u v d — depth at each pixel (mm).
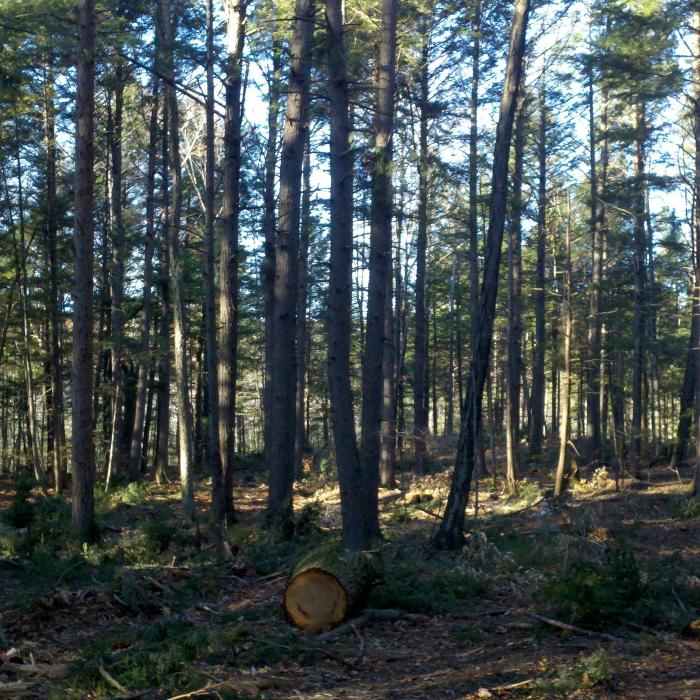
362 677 8281
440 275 42938
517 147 25375
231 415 19031
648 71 18938
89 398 15445
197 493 28062
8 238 29703
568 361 24344
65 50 17828
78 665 7961
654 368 38031
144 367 29969
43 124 26344
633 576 10367
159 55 17594
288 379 17750
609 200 25844
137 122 31844
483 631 9969
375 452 16562
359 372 44312
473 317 25344
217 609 11055
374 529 16391
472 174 24203
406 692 7695
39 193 27594
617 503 22062
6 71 18969
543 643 9320
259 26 17969
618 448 28094
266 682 7859
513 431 25938
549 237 28594
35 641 9188
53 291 27859
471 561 13461
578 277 30578
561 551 14219
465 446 14680
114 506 23234
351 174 14828
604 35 22328
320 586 10016
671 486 24594
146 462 37844
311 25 16625
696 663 8258
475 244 25297
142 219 31859
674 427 49781
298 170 17719
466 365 52781
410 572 12047
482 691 7508
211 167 18297
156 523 15398
